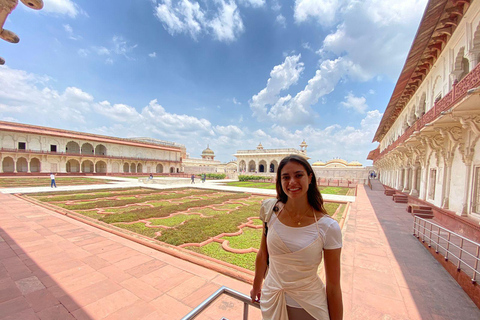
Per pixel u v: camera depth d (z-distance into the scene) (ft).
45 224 19.49
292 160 3.92
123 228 19.01
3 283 9.85
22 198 33.71
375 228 21.02
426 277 11.39
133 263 12.01
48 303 8.49
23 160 101.76
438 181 26.35
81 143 113.70
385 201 40.01
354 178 103.96
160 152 152.35
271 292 3.80
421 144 31.58
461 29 19.44
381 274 11.68
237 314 8.04
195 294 9.27
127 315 7.91
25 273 10.78
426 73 29.60
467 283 9.87
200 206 30.96
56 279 10.27
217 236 17.39
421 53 25.63
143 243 14.94
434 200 27.68
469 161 20.12
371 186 68.49
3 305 8.29
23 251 13.47
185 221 21.71
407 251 14.99
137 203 32.83
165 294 9.23
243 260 12.97
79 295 9.05
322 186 76.84
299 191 3.68
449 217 21.90
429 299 9.43
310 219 3.77
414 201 34.30
